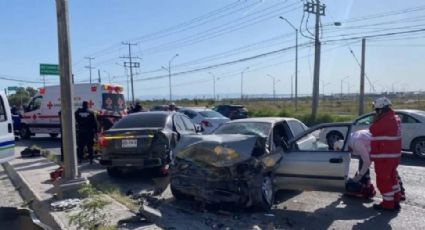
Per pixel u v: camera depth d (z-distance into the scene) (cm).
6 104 991
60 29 809
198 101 7994
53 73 2081
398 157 715
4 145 973
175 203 757
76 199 741
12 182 1025
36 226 393
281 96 14225
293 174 746
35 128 2147
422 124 1314
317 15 2870
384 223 641
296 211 713
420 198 791
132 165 945
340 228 618
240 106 2728
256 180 690
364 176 795
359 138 765
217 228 600
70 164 802
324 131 1184
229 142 694
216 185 696
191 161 710
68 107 809
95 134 1295
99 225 563
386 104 714
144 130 948
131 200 748
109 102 1986
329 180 721
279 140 789
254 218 666
